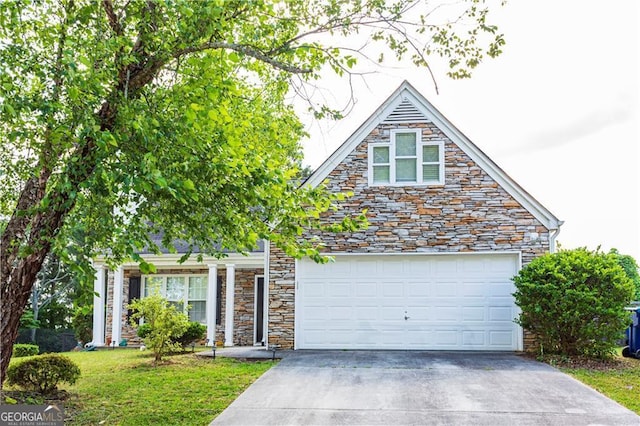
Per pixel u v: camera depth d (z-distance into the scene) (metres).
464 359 12.53
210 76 6.38
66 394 9.48
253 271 18.55
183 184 5.75
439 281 14.16
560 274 12.04
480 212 14.11
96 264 17.95
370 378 10.48
